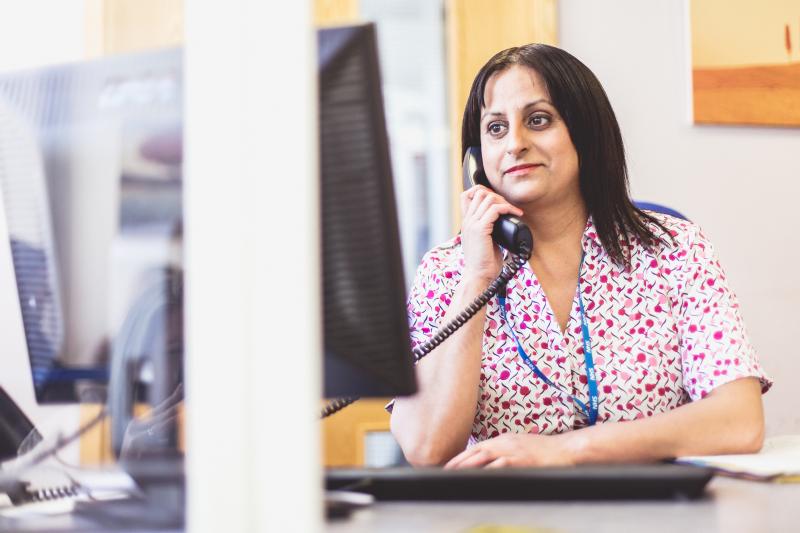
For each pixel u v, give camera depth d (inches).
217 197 14.2
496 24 95.0
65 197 28.0
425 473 28.2
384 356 29.9
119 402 27.5
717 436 41.6
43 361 28.4
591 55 93.6
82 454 28.0
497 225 51.3
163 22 80.0
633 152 94.1
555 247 54.4
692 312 51.0
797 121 97.3
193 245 14.3
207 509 13.9
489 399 51.7
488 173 54.4
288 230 14.2
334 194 29.5
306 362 13.9
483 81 54.2
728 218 96.4
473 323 50.0
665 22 95.3
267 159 14.3
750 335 96.0
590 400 50.6
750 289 96.6
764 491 29.1
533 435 40.9
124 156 27.5
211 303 14.1
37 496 28.2
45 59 80.2
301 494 13.8
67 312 28.0
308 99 14.4
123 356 27.4
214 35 14.5
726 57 95.8
